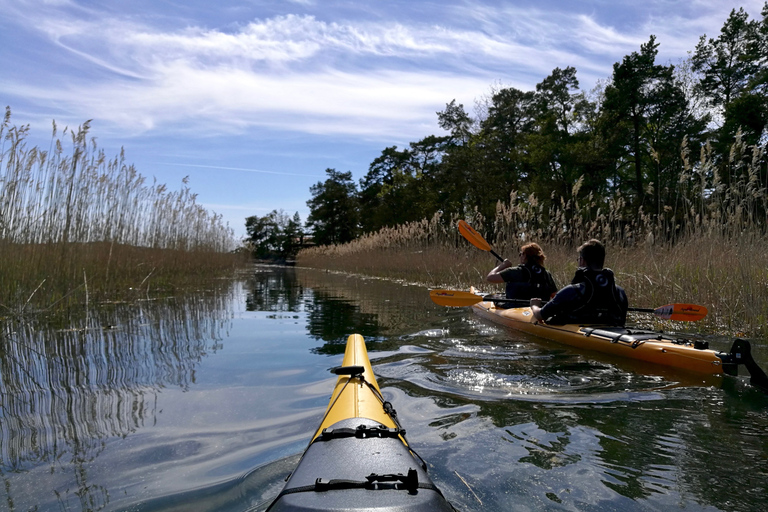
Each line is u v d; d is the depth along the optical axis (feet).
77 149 26.45
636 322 20.29
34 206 24.97
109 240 31.37
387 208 157.58
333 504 3.95
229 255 75.72
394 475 4.38
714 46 111.55
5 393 10.85
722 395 10.28
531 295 20.22
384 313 24.52
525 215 37.78
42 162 25.25
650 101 99.96
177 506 5.86
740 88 107.04
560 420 8.78
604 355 14.08
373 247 67.05
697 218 24.94
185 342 16.94
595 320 15.75
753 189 22.45
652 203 81.10
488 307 22.53
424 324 20.52
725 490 6.16
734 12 108.37
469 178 114.01
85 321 20.99
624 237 32.04
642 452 7.34
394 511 3.85
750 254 19.89
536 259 20.40
